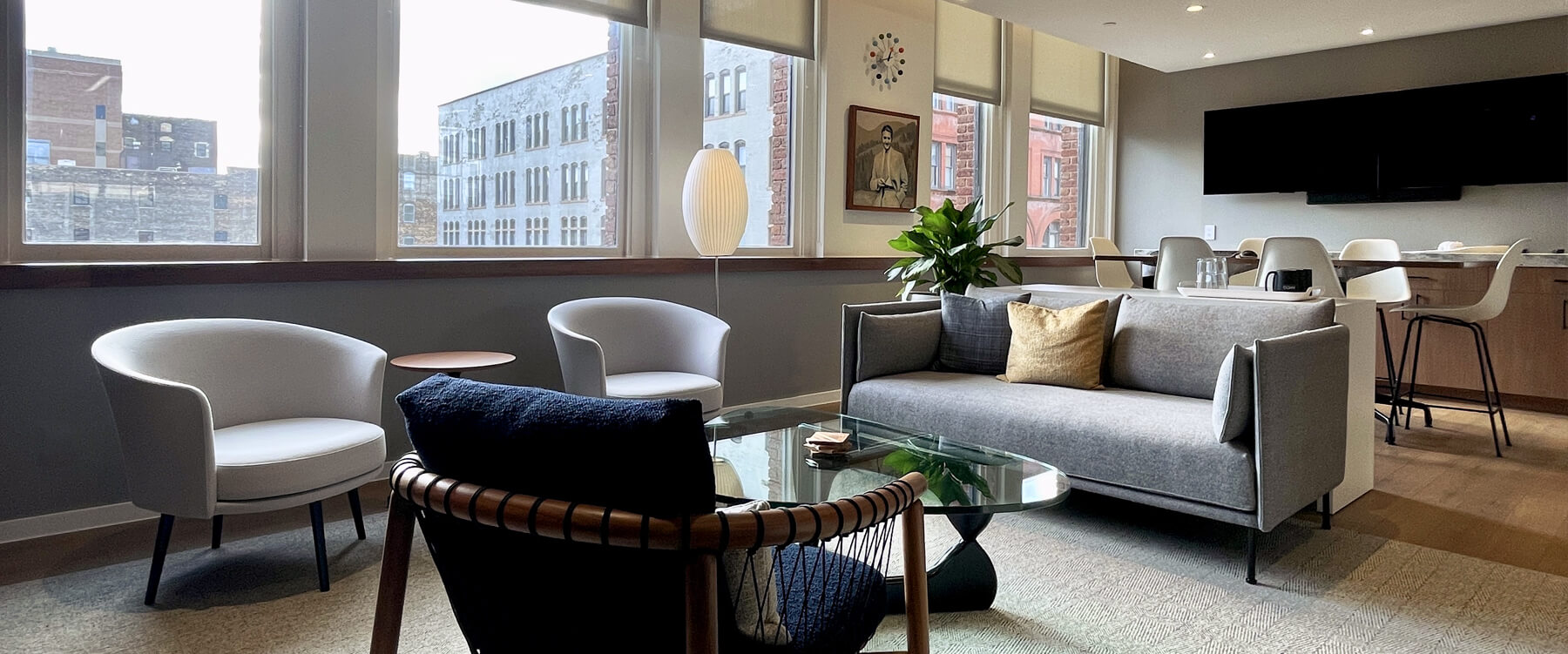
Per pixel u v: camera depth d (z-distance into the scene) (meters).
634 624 1.12
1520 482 3.64
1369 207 6.66
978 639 2.18
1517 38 5.92
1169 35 6.16
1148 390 3.32
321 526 2.42
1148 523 3.11
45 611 2.26
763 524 1.09
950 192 6.27
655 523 1.03
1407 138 6.32
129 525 2.98
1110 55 7.42
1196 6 5.43
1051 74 7.00
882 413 3.46
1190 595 2.46
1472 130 6.05
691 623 1.06
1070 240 7.51
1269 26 5.91
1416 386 5.51
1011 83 6.55
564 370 3.41
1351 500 3.34
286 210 3.38
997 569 2.66
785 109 5.18
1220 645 2.16
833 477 2.09
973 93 6.30
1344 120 6.59
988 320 3.71
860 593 1.43
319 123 3.38
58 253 2.95
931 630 2.24
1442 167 6.20
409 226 3.76
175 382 2.27
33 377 2.84
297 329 2.81
